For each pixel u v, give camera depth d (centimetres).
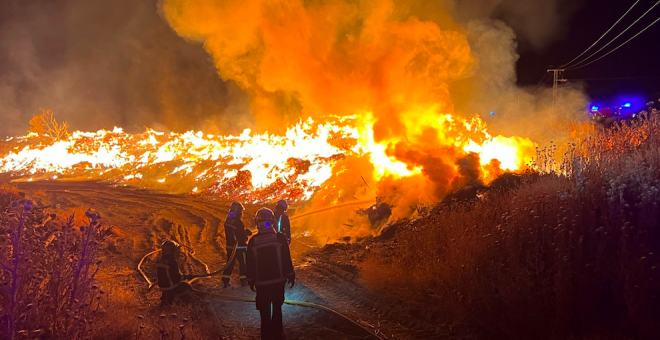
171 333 583
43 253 557
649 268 534
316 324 674
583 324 530
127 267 1023
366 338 607
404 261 824
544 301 557
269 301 583
